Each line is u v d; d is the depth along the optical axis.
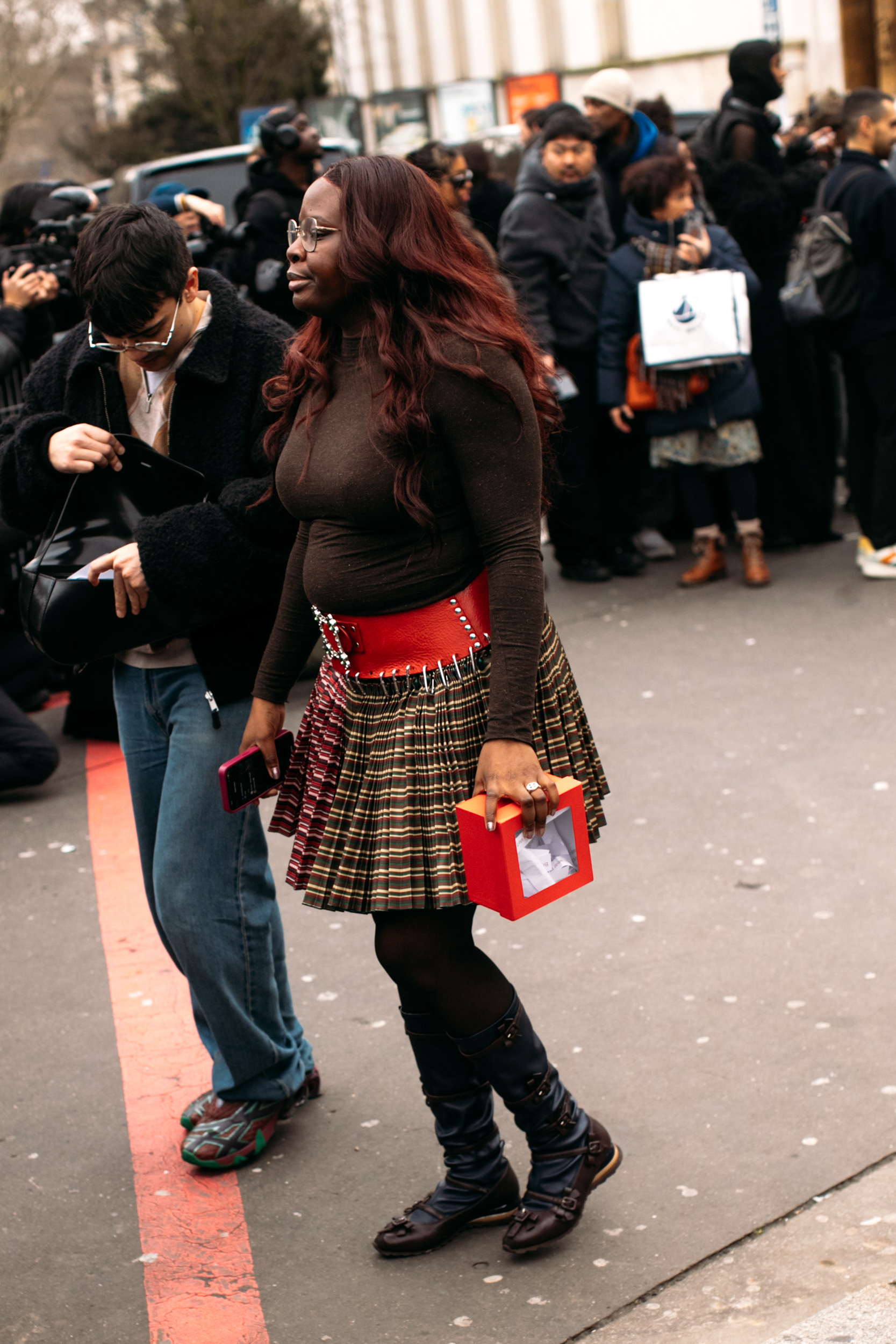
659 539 6.92
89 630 2.37
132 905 3.85
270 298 5.35
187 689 2.52
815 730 4.55
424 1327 2.17
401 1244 2.33
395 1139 2.69
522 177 6.04
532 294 5.98
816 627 5.54
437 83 31.23
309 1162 2.64
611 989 3.15
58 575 2.39
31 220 5.88
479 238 2.40
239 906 2.55
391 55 31.69
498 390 1.98
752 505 6.09
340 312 2.07
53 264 5.26
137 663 2.56
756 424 6.50
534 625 2.02
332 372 2.11
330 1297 2.26
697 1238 2.32
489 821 1.98
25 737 4.56
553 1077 2.26
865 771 4.21
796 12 25.52
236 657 2.49
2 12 28.58
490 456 2.00
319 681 2.25
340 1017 3.16
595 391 6.25
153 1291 2.31
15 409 5.12
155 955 3.56
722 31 27.58
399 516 2.03
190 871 2.50
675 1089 2.75
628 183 5.85
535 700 2.10
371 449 2.02
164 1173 2.65
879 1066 2.76
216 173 11.36
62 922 3.78
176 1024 3.22
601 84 6.53
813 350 6.61
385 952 2.15
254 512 2.34
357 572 2.09
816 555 6.56
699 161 6.45
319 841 2.20
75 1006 3.33
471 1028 2.16
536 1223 2.25
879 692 4.82
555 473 2.29
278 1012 2.68
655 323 5.66
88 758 5.03
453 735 2.09
